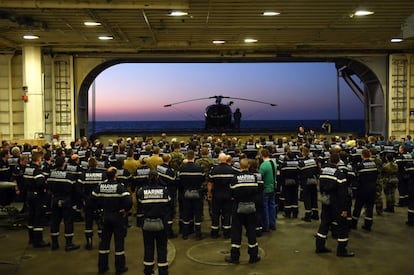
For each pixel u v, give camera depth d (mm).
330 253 7867
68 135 19969
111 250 8328
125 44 17188
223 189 8828
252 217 7375
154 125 149375
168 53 19953
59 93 19906
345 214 7602
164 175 8766
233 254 7371
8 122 19719
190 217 9047
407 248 8141
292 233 9219
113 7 10125
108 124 164000
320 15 11945
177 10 11039
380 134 22031
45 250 8289
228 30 14188
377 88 22438
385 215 10805
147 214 6484
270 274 6832
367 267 7125
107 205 6910
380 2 10578
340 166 8695
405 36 13180
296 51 20141
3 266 7391
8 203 10266
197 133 24438
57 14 11680
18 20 11938
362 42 17266
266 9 11156
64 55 19719
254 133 24141
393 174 11000
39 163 8531
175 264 7355
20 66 19688
